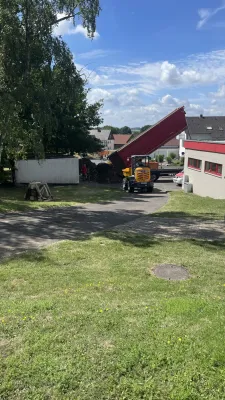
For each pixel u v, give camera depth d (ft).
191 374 9.97
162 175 121.39
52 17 53.31
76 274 21.68
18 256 25.66
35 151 57.57
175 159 207.00
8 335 12.35
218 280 20.95
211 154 68.44
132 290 18.69
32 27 52.21
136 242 30.45
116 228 37.19
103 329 12.79
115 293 18.04
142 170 81.41
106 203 61.77
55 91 54.08
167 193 81.30
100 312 14.49
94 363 10.57
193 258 25.61
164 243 30.17
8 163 90.48
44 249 27.81
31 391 9.47
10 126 52.44
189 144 81.46
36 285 19.51
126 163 100.17
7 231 35.14
